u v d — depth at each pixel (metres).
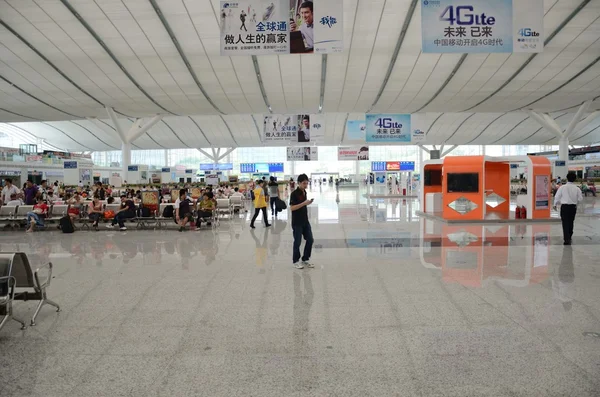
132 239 12.27
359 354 3.96
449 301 5.60
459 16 9.59
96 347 4.20
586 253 9.14
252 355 3.97
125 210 14.81
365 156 43.16
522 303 5.47
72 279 7.16
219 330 4.63
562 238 11.51
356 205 26.62
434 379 3.46
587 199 32.44
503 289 6.17
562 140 44.28
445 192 16.19
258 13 9.94
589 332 4.42
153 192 15.52
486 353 3.94
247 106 37.47
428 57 25.69
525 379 3.44
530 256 8.82
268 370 3.66
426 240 11.33
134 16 20.91
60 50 24.39
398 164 39.50
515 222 15.61
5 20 20.91
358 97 34.25
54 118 44.56
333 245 10.66
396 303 5.55
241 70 27.75
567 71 27.91
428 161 19.41
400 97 34.16
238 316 5.10
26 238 12.85
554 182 34.47
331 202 30.08
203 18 21.16
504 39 9.59
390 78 29.22
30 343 4.31
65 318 5.09
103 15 20.73
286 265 8.16
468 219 15.87
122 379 3.52
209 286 6.56
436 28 9.59
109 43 23.62
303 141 29.72
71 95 32.81
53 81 29.36
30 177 42.25
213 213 15.47
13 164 40.16
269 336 4.43
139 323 4.89
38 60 25.69
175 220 14.77
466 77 28.97
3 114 41.06
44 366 3.78
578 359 3.79
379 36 22.97
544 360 3.78
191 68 27.20
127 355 4.00
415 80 29.61
